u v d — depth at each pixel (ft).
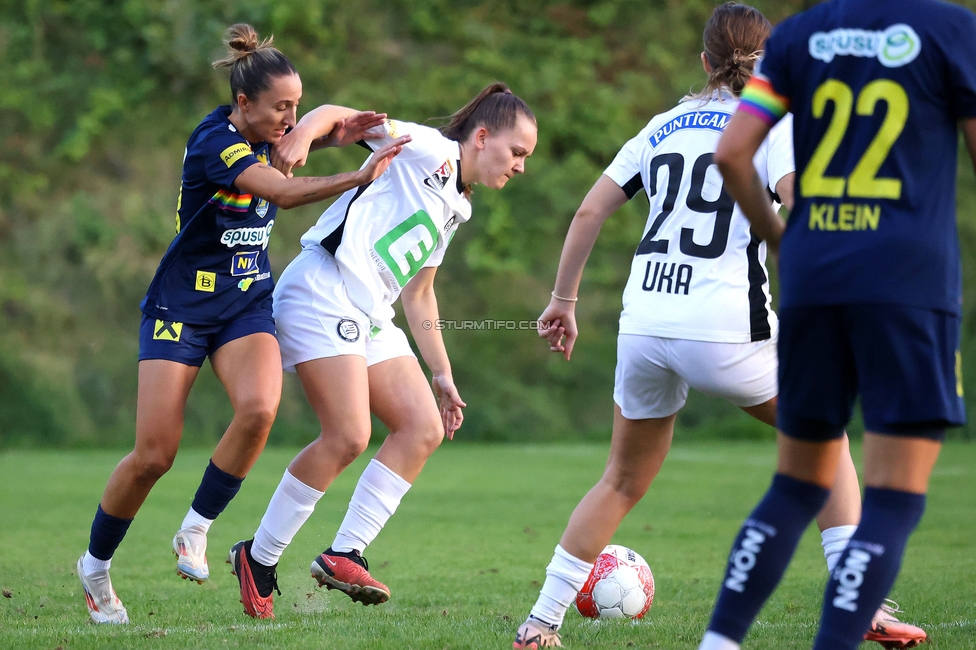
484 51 275.18
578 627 45.09
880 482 29.94
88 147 242.17
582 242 43.24
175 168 244.01
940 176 29.37
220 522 94.99
